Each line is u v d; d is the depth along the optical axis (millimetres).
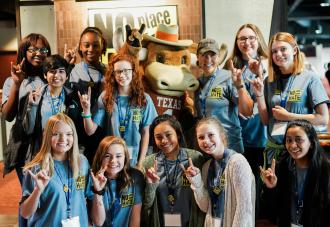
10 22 7461
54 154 2539
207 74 3346
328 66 5301
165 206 2721
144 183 2754
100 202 2568
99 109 3053
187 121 3510
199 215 2660
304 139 2523
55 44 4324
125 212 2697
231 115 3240
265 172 2594
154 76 3426
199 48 3318
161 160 2766
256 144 3365
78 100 3170
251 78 3244
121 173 2689
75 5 4148
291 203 2666
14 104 3215
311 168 2543
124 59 2986
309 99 2838
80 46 3393
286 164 2707
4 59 7594
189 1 4055
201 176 2654
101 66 3393
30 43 3191
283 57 2803
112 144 2631
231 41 4105
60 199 2490
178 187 2701
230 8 4078
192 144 3402
